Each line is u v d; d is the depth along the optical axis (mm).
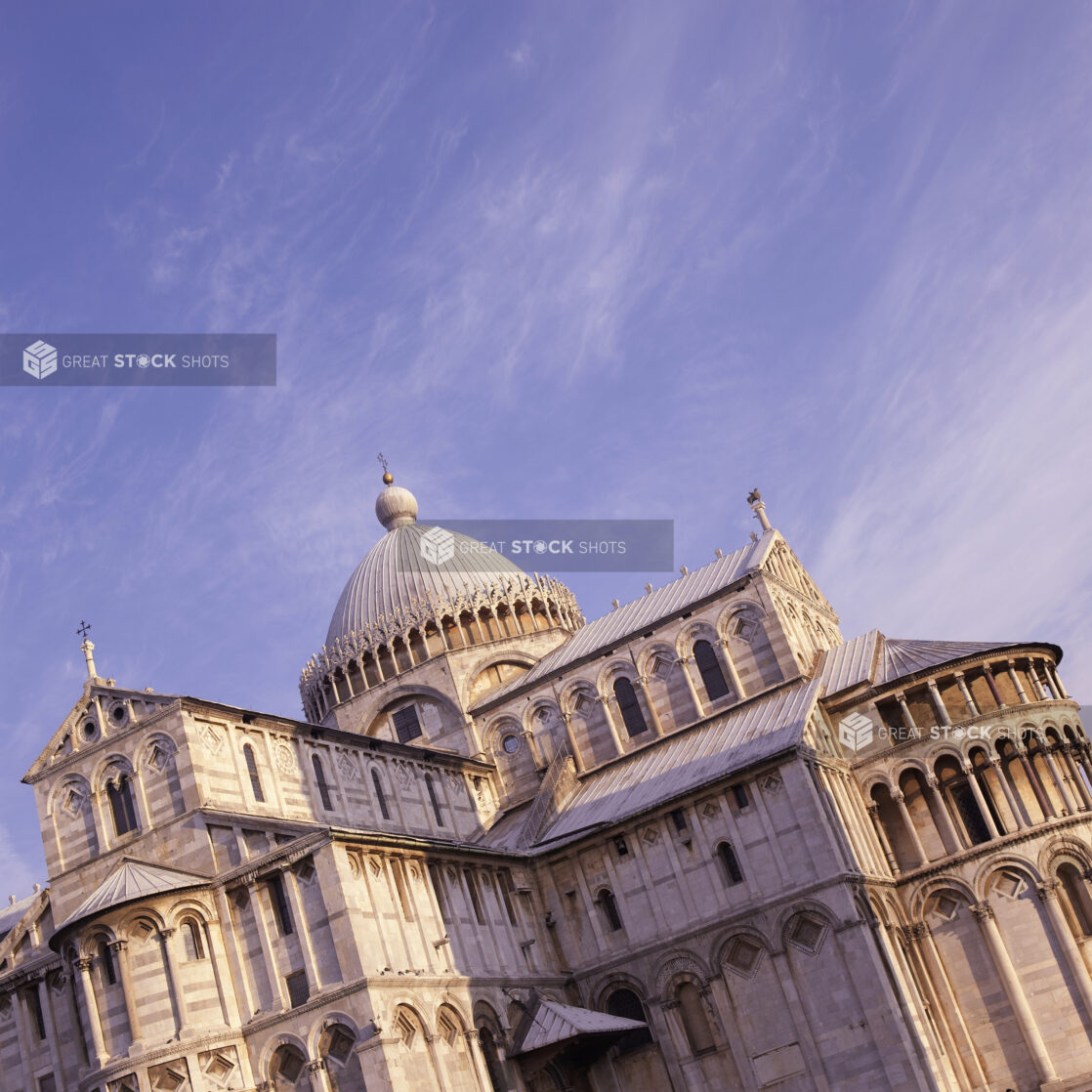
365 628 88625
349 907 53094
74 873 59156
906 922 67875
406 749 75188
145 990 52812
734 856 65250
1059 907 65812
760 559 79625
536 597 90188
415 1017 53719
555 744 81562
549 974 66062
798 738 65312
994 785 70000
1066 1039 64125
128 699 60688
